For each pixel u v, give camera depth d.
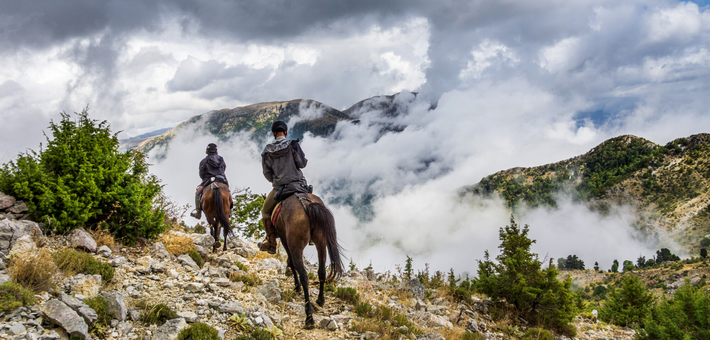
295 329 5.92
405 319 7.02
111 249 7.75
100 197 8.17
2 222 6.04
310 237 6.36
